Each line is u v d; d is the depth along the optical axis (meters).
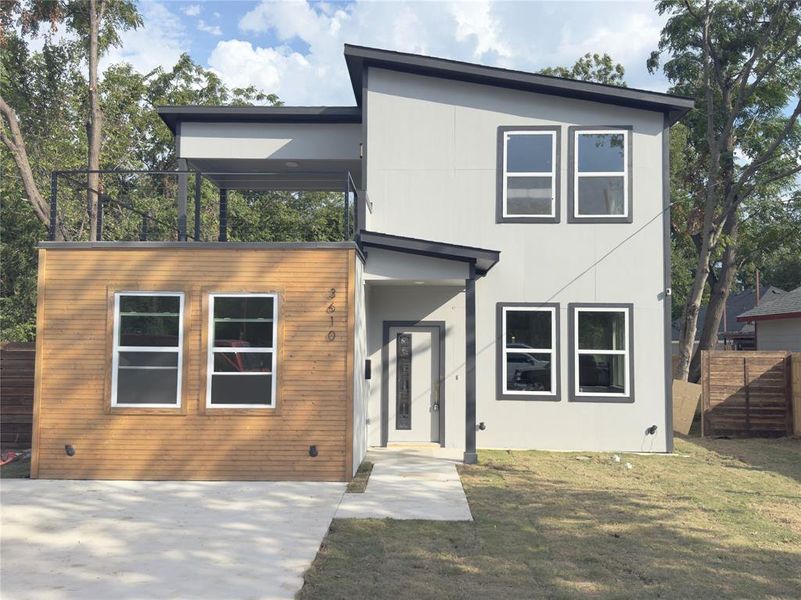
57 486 9.23
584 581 5.70
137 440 9.73
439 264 11.32
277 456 9.72
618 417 12.86
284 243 9.91
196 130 14.24
